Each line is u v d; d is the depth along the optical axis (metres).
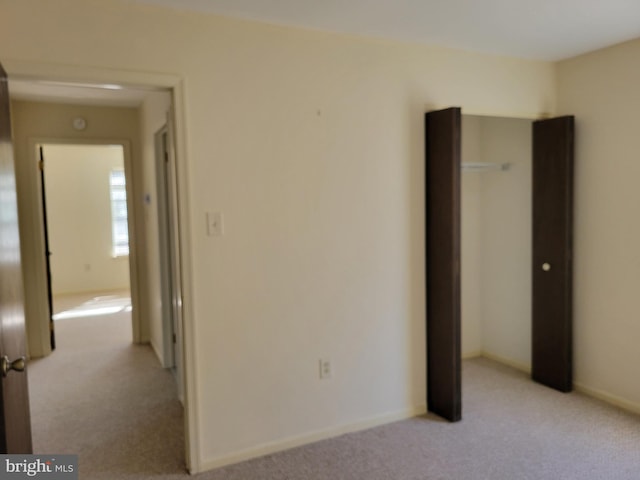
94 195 7.70
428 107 3.04
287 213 2.68
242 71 2.51
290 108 2.64
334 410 2.88
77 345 4.84
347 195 2.83
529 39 2.92
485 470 2.48
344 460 2.61
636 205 3.04
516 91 3.33
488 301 4.21
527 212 3.79
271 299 2.67
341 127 2.79
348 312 2.89
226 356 2.58
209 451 2.56
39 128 4.39
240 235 2.57
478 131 4.14
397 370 3.06
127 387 3.73
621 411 3.13
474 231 4.21
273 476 2.48
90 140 4.57
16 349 1.82
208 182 2.47
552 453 2.63
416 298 3.10
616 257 3.16
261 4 2.31
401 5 2.35
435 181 3.00
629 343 3.13
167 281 4.05
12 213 1.88
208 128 2.46
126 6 2.25
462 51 3.12
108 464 2.62
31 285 4.45
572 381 3.49
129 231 4.80
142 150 4.63
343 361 2.89
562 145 3.31
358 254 2.89
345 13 2.44
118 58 2.25
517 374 3.82
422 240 3.10
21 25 2.09
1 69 1.80
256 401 2.66
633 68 2.99
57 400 3.49
